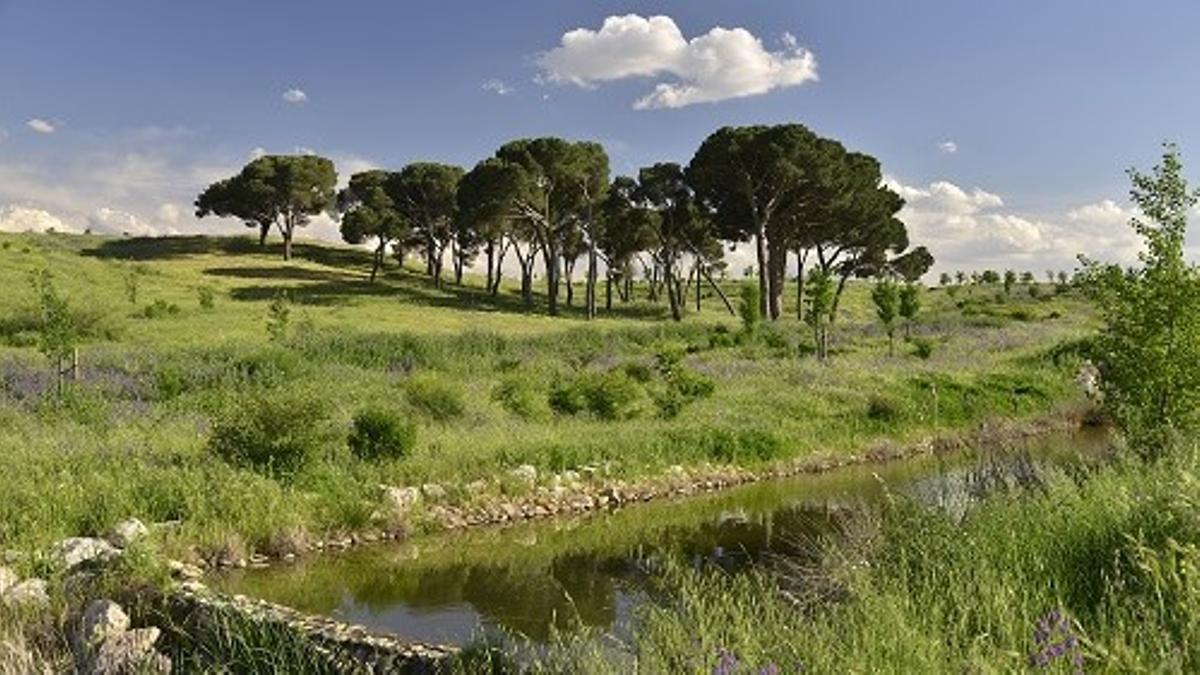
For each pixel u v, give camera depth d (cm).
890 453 2550
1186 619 547
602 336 4894
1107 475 999
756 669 544
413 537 1602
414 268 10712
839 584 905
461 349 4066
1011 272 9531
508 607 1209
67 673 898
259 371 3028
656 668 650
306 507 1566
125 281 7006
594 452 2105
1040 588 684
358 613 1181
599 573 1380
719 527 1720
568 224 7981
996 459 1411
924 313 7538
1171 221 1339
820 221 6675
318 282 8375
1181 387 1318
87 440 1855
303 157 9881
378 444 1873
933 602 691
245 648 886
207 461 1689
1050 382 3428
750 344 4612
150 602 1030
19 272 6769
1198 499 730
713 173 6225
